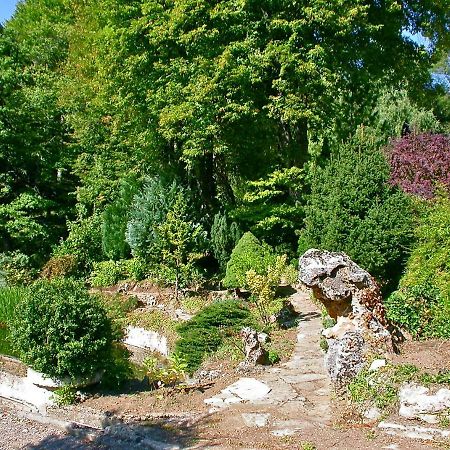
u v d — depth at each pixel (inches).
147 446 236.7
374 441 213.9
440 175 491.5
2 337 474.3
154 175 753.0
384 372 254.1
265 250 569.0
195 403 283.4
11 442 270.5
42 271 715.4
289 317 473.1
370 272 412.2
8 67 829.8
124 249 710.5
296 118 630.5
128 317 537.3
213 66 616.1
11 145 831.7
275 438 227.5
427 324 316.5
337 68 681.0
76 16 1003.9
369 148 452.1
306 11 615.2
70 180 903.1
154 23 641.0
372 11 699.4
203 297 570.6
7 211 777.6
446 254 352.8
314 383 307.0
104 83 715.4
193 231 626.5
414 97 807.7
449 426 216.4
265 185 666.8
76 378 308.0
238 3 626.2
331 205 432.5
